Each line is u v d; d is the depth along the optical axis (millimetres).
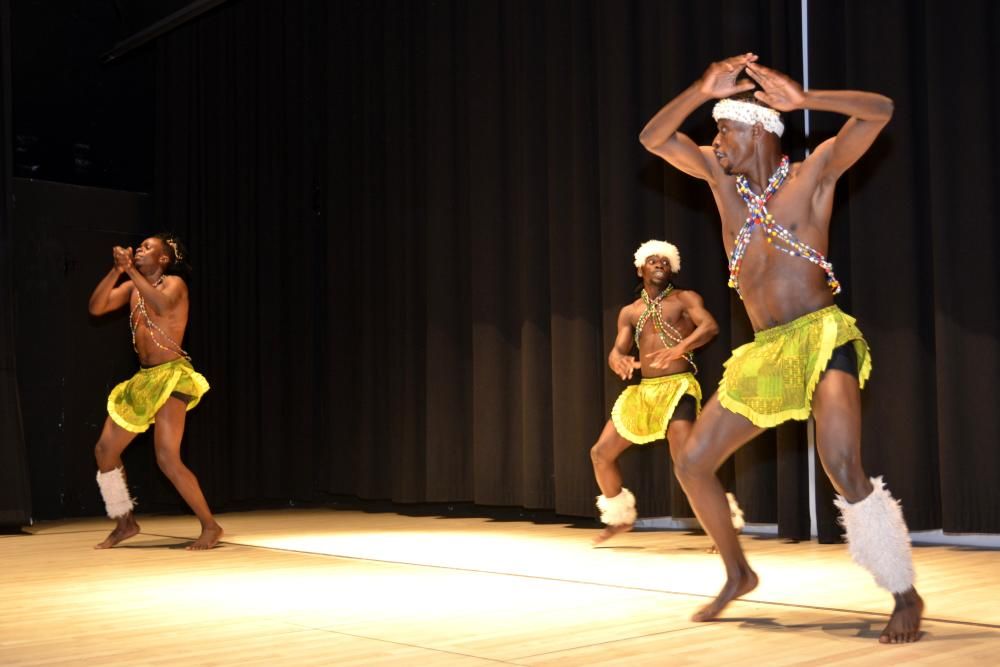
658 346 4516
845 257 4836
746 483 4941
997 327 4348
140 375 4988
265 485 7359
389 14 6758
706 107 5195
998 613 2910
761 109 2736
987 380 4344
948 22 4473
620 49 5484
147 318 4965
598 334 5633
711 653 2439
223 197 7555
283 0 7449
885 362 4594
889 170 4594
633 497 4930
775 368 2697
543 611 3076
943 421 4395
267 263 7418
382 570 4059
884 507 2559
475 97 6246
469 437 6383
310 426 7258
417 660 2416
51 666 2438
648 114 5441
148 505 7500
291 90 7375
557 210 5781
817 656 2389
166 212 7730
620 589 3480
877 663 2303
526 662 2369
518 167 6074
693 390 4488
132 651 2592
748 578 2885
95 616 3123
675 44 5277
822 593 3332
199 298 7578
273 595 3475
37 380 7059
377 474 6820
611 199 5492
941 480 4414
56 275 7203
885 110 2525
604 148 5547
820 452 2631
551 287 5789
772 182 2732
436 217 6445
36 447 7027
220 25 7652
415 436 6582
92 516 7227
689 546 4734
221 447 7363
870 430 4613
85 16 7586
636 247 5441
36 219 7145
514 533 5465
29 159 7277
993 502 4312
